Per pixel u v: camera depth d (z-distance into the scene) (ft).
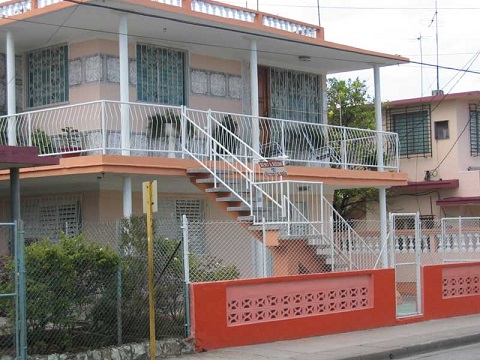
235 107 71.51
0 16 61.93
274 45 67.77
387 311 53.42
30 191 64.80
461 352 45.91
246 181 56.24
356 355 42.06
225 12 63.67
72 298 38.83
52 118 63.41
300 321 47.78
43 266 37.86
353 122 107.04
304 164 73.26
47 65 65.05
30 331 37.86
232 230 57.36
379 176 71.77
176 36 63.98
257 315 45.78
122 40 55.42
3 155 42.78
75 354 37.78
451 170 99.30
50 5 55.57
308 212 71.46
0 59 66.18
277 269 53.98
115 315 40.40
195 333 42.63
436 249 71.41
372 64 76.54
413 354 45.27
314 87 79.20
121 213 62.08
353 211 103.35
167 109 64.34
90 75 62.23
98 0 53.42
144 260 42.01
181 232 43.80
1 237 53.47
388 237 58.95
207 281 45.16
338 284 50.60
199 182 56.39
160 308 42.47
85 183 60.23
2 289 37.29
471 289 60.64
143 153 62.49
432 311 56.95
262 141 73.10
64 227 61.93
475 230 70.38
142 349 40.16
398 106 103.86
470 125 100.48
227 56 71.20
